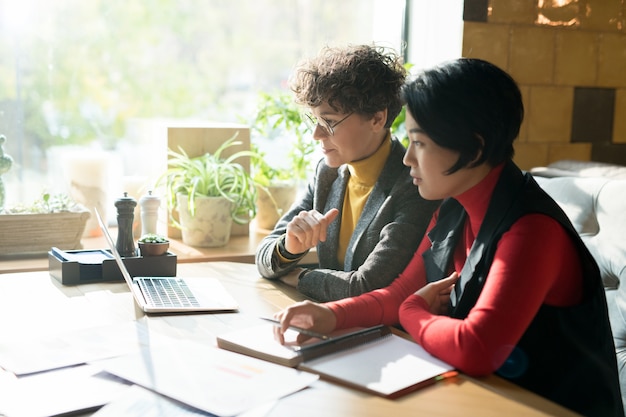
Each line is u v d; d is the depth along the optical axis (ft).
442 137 4.19
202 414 3.31
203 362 3.94
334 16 9.36
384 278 5.53
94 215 8.03
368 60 5.74
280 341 4.21
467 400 3.54
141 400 3.44
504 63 8.30
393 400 3.51
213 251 7.45
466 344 3.87
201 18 8.88
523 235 4.11
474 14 8.11
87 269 5.94
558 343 4.29
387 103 5.83
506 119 4.22
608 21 8.75
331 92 5.64
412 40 9.15
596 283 4.25
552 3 8.42
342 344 4.17
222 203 7.58
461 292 4.45
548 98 8.56
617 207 6.01
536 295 3.99
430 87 4.19
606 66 8.82
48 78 8.30
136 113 8.79
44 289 5.68
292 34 9.23
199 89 9.01
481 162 4.29
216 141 8.23
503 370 4.37
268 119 8.75
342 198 6.31
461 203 4.64
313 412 3.34
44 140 8.38
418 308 4.45
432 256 5.01
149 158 8.91
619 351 5.81
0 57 8.04
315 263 7.65
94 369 3.87
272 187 8.54
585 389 4.29
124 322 4.79
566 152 8.76
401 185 5.86
